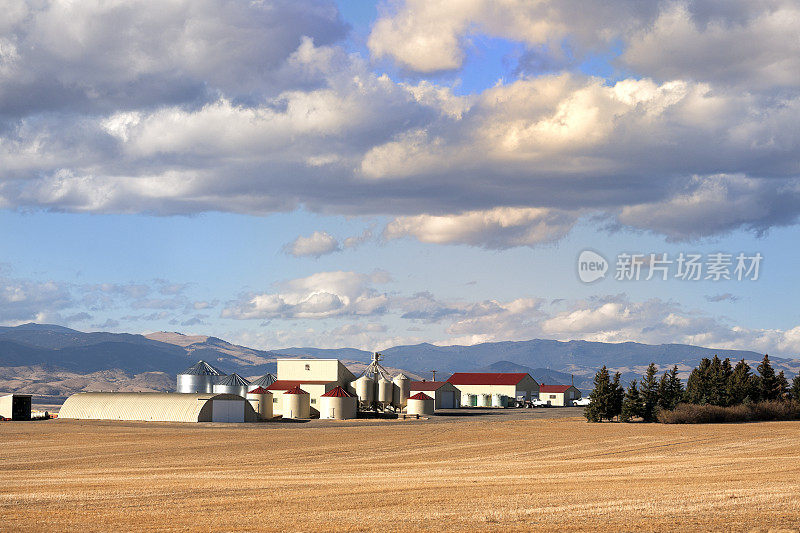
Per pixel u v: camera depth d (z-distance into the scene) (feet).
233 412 362.74
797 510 112.06
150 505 122.72
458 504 121.80
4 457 216.54
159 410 361.51
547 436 297.94
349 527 101.40
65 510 117.70
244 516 111.65
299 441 269.03
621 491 136.67
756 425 370.32
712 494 130.21
